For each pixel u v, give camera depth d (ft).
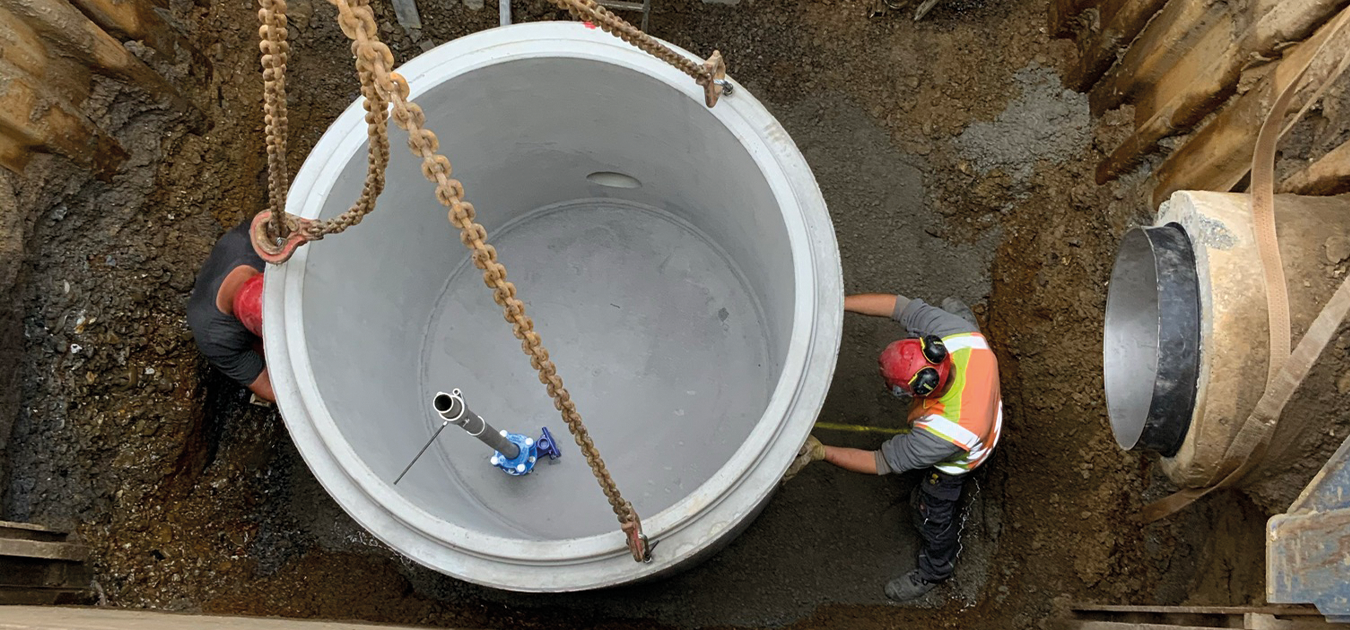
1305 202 6.77
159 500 10.36
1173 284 6.70
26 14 8.67
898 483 12.29
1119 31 10.94
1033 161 12.40
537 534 11.21
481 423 8.74
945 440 9.37
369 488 7.86
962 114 12.87
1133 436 7.79
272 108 6.01
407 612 11.09
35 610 7.82
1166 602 9.56
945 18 13.14
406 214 10.81
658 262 13.01
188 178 11.02
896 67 13.25
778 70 13.47
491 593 11.71
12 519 9.25
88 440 9.79
